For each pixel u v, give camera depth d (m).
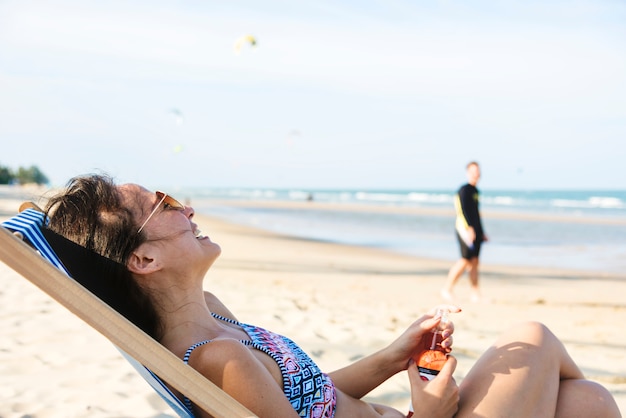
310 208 43.50
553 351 1.99
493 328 6.33
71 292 1.50
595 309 8.02
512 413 1.85
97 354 4.04
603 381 4.22
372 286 9.58
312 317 5.95
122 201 1.84
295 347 1.96
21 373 3.64
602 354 5.17
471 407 1.87
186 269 1.85
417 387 1.88
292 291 8.36
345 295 8.41
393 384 3.77
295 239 18.73
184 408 1.74
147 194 1.87
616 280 11.09
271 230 22.84
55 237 1.83
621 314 7.63
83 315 1.49
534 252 16.17
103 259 1.82
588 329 6.59
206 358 1.68
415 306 7.77
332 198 73.62
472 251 8.46
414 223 27.59
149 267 1.81
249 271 10.54
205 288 7.87
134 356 1.51
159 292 1.84
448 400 1.85
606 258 14.79
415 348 2.08
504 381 1.89
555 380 1.97
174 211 1.87
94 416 3.03
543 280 11.02
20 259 1.47
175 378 1.52
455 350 4.83
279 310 6.29
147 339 1.52
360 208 43.53
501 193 107.38
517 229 24.53
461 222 8.53
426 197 77.06
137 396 3.31
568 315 7.51
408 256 14.59
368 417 2.05
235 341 1.70
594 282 10.81
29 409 3.09
